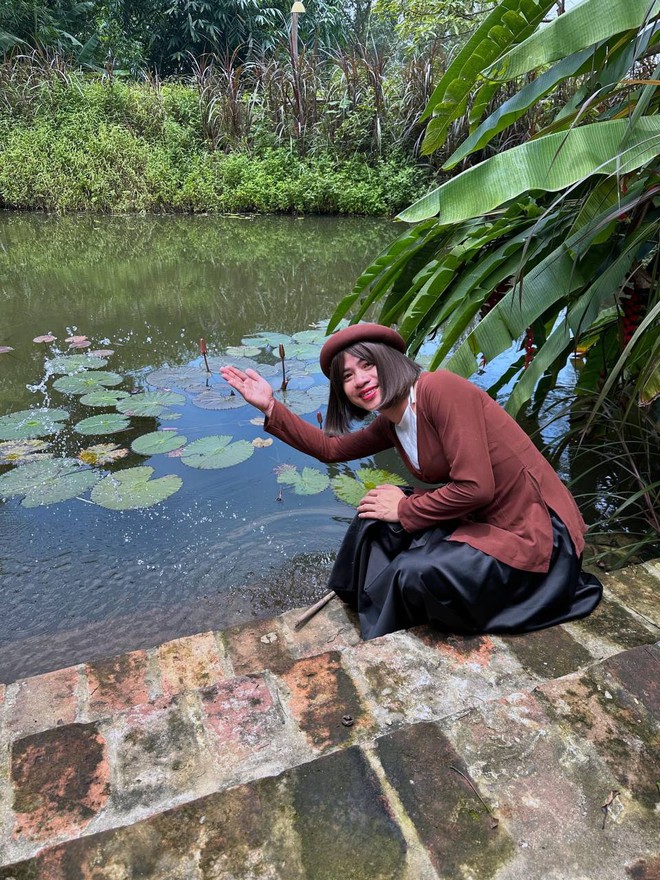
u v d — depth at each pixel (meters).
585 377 3.06
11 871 0.95
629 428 2.86
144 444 3.17
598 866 0.96
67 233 8.57
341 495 2.79
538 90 2.21
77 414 3.51
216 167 10.62
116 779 1.13
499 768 1.11
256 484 2.88
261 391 1.93
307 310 5.42
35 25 12.86
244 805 1.04
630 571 1.78
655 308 1.78
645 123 1.93
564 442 2.85
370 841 0.99
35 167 10.07
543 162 1.97
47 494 2.77
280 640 1.73
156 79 11.70
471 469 1.54
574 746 1.16
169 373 4.04
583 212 2.21
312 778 1.08
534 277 2.30
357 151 10.62
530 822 1.02
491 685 1.37
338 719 1.26
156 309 5.43
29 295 5.80
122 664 1.60
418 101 10.17
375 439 1.91
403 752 1.13
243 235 8.64
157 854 0.97
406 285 3.09
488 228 2.56
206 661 1.63
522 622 1.52
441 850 0.98
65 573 2.32
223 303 5.61
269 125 11.09
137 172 10.35
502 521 1.60
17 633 2.05
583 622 1.57
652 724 1.20
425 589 1.48
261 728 1.24
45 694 1.49
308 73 10.99
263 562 2.39
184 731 1.23
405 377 1.61
